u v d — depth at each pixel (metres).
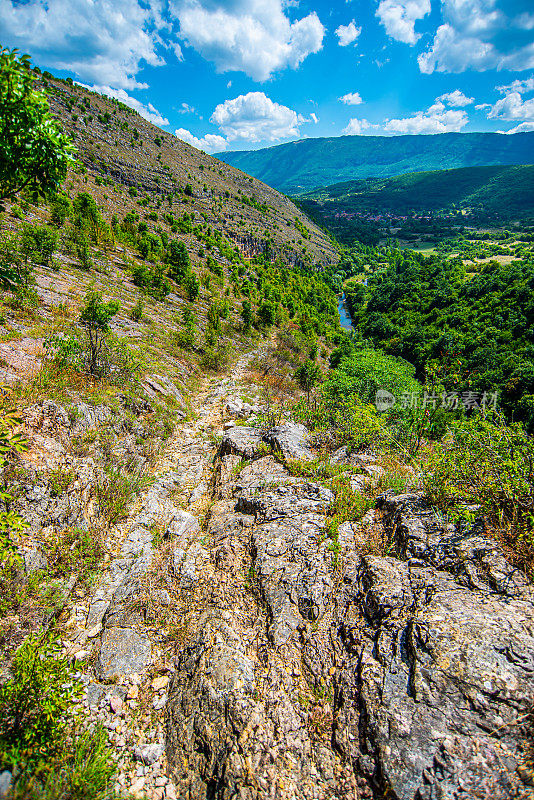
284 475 7.40
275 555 5.05
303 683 3.56
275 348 34.72
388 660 3.32
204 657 3.99
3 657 3.66
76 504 5.82
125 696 3.83
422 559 4.18
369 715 3.02
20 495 5.08
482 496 4.36
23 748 2.91
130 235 45.25
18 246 16.47
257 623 4.27
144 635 4.51
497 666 2.93
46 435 6.28
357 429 9.00
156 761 3.31
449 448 5.32
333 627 3.96
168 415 11.13
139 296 24.66
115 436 7.99
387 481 6.17
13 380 6.98
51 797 2.69
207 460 9.62
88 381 8.81
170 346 18.95
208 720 3.42
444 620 3.37
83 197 36.50
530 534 3.68
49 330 9.95
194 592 5.04
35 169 2.82
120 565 5.48
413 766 2.64
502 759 2.51
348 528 5.22
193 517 6.91
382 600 3.85
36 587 4.48
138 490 7.27
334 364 44.66
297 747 3.11
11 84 2.43
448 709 2.84
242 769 3.01
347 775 2.85
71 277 19.42
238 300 51.81
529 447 4.35
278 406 14.39
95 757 3.15
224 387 17.11
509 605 3.37
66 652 4.15
